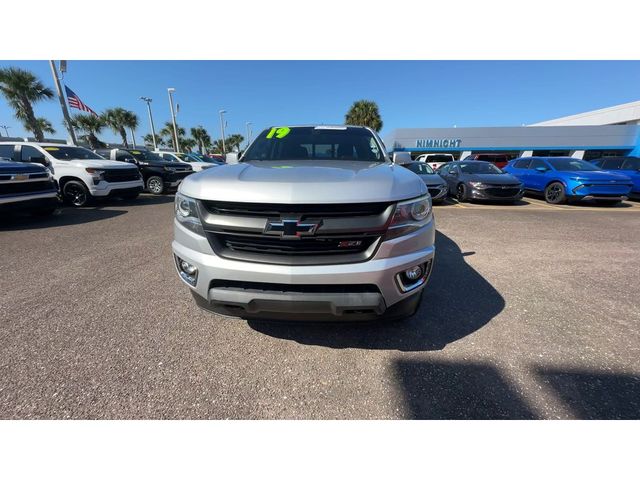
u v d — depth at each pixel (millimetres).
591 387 1737
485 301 2736
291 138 3184
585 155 29406
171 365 1895
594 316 2488
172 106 25875
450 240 4789
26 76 17625
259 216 1662
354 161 2650
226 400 1660
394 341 2133
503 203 8969
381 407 1629
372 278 1645
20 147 7824
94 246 4387
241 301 1700
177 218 1926
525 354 2006
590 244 4582
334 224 1615
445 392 1710
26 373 1818
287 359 1952
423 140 28984
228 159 3068
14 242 4590
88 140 25047
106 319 2398
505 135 28828
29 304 2637
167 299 2729
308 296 1648
